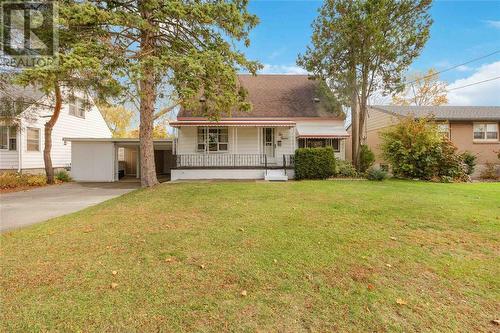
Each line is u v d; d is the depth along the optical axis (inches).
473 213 251.4
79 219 247.3
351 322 99.2
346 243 178.2
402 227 213.5
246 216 247.8
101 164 714.2
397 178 577.6
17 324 96.3
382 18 548.1
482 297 116.2
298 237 189.3
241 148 684.7
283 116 698.8
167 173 997.8
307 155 593.6
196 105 442.6
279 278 131.2
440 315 103.8
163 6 370.6
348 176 606.2
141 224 227.3
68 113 820.6
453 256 158.6
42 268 141.5
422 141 564.7
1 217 282.2
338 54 615.8
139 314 102.5
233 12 407.5
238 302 111.2
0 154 639.8
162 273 135.9
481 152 739.4
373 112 904.9
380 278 131.9
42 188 545.6
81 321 98.1
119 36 422.6
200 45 434.3
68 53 330.6
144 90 443.2
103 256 157.6
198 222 231.0
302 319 100.7
